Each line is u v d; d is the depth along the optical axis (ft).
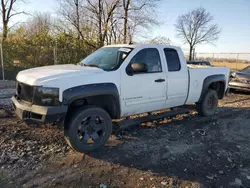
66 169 9.70
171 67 14.84
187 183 9.06
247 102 25.84
